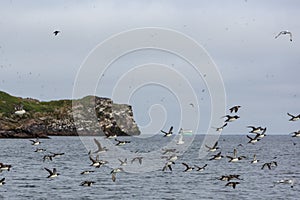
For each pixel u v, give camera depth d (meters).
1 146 189.38
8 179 84.88
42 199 66.50
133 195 70.12
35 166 108.75
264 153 175.88
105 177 88.75
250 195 71.50
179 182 83.31
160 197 68.94
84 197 68.19
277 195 71.81
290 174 99.19
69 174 92.94
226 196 70.62
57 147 187.75
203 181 85.12
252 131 61.62
